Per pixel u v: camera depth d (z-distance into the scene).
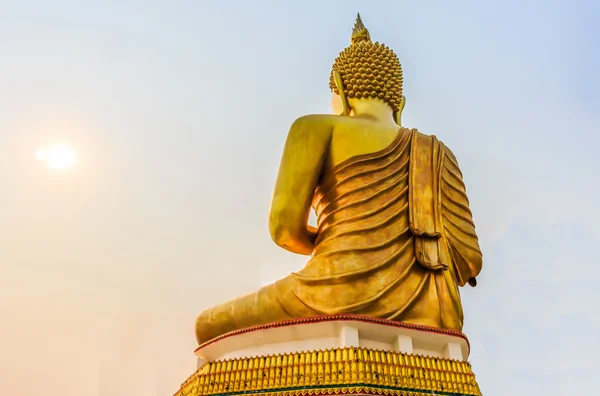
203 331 9.55
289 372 7.73
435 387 7.83
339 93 11.84
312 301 8.70
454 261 9.85
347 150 10.07
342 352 7.66
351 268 8.82
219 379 8.05
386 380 7.53
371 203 9.55
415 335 8.41
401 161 10.09
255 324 9.12
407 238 9.41
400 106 12.00
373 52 11.92
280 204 9.86
